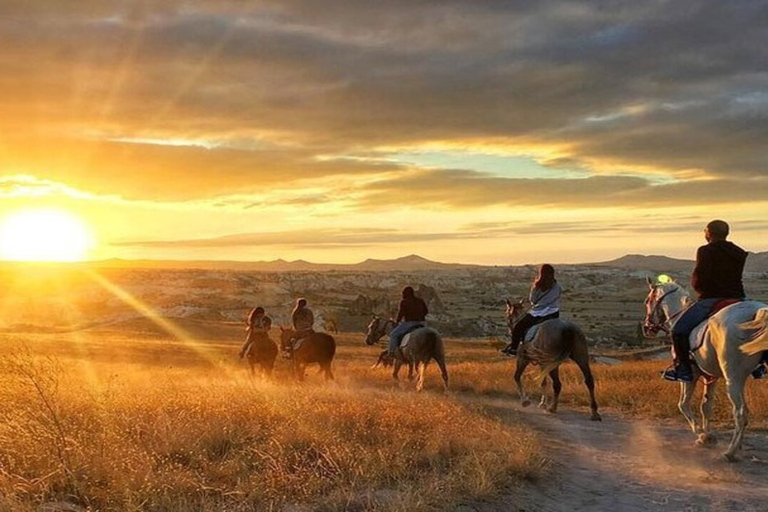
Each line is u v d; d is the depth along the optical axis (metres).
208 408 10.80
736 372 10.23
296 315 21.44
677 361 11.35
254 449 8.59
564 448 11.60
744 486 9.31
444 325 114.00
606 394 18.83
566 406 18.09
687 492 9.01
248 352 21.50
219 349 46.59
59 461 7.30
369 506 7.22
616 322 147.25
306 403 12.09
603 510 8.25
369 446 9.41
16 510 6.16
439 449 9.52
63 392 10.97
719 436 12.88
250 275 157.62
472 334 111.56
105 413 9.63
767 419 14.31
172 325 82.06
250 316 21.78
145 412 10.22
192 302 119.94
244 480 7.67
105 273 140.12
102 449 7.79
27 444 7.82
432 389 22.22
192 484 7.28
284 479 7.68
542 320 16.53
